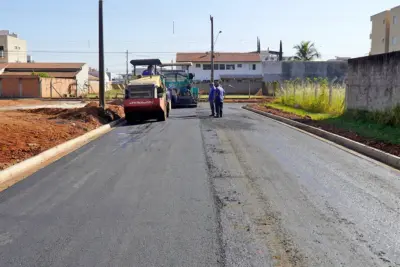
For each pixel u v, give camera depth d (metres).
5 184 8.68
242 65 71.00
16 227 6.13
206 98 46.78
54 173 9.62
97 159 11.27
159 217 6.48
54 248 5.38
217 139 14.63
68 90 55.84
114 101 38.12
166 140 14.62
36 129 15.61
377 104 18.72
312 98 26.59
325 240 5.55
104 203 7.25
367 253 5.15
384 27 65.00
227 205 7.05
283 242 5.49
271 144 13.47
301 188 8.12
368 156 11.45
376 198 7.46
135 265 4.87
